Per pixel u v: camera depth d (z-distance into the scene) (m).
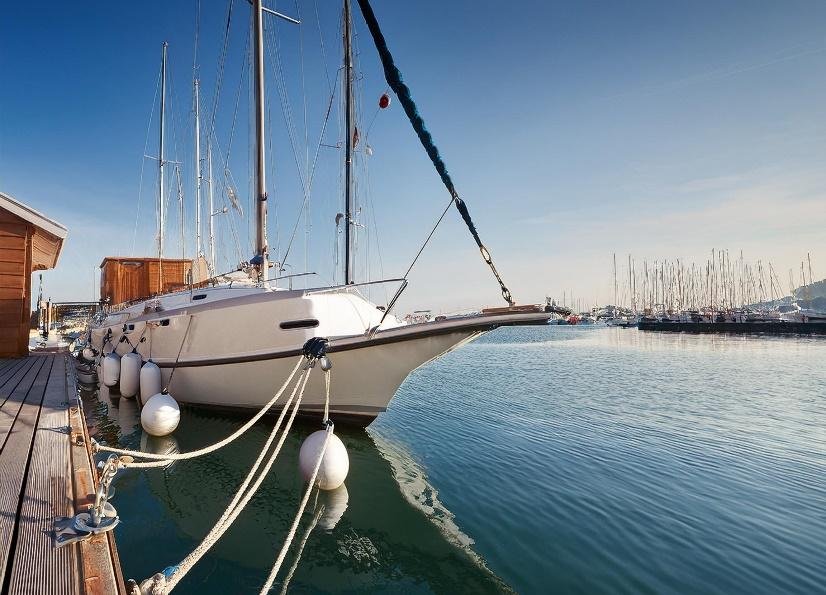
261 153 9.63
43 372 9.02
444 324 6.58
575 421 9.95
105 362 10.56
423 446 7.63
